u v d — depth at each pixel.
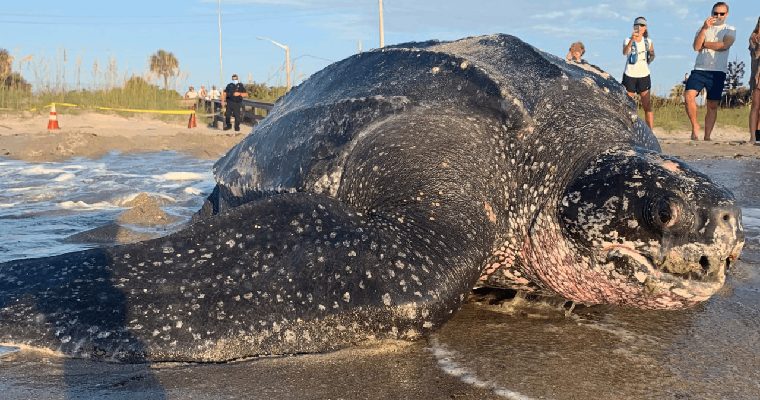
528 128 2.84
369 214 2.72
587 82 3.14
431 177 2.76
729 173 6.76
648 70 10.23
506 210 2.82
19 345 2.12
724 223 2.18
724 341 2.30
